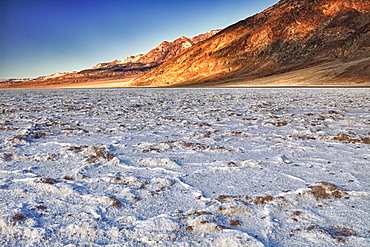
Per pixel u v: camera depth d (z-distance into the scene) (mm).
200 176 4707
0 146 6602
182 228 3031
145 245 2740
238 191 4066
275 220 3234
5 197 3801
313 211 3455
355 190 4055
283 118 11281
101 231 2969
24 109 14609
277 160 5555
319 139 7492
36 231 2938
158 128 9242
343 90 36875
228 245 2730
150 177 4641
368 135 7770
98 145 6523
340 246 2727
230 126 9570
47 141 7270
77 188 4098
